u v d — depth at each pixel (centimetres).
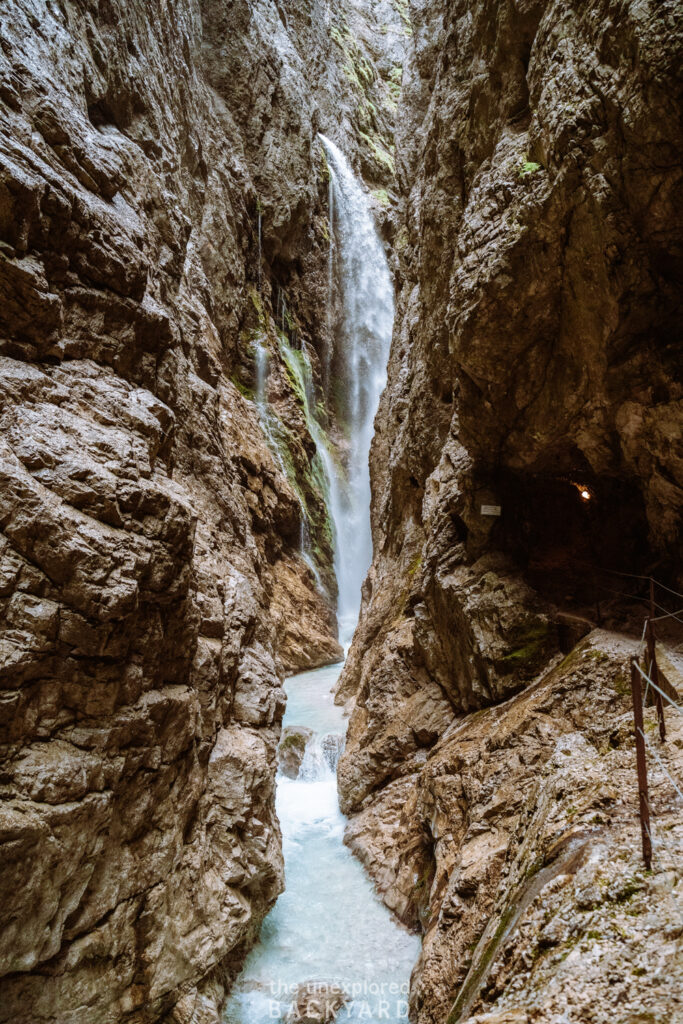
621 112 591
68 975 519
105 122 1013
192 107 1570
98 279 727
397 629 1265
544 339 765
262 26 2678
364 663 1466
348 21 3894
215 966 701
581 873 389
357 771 1141
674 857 369
